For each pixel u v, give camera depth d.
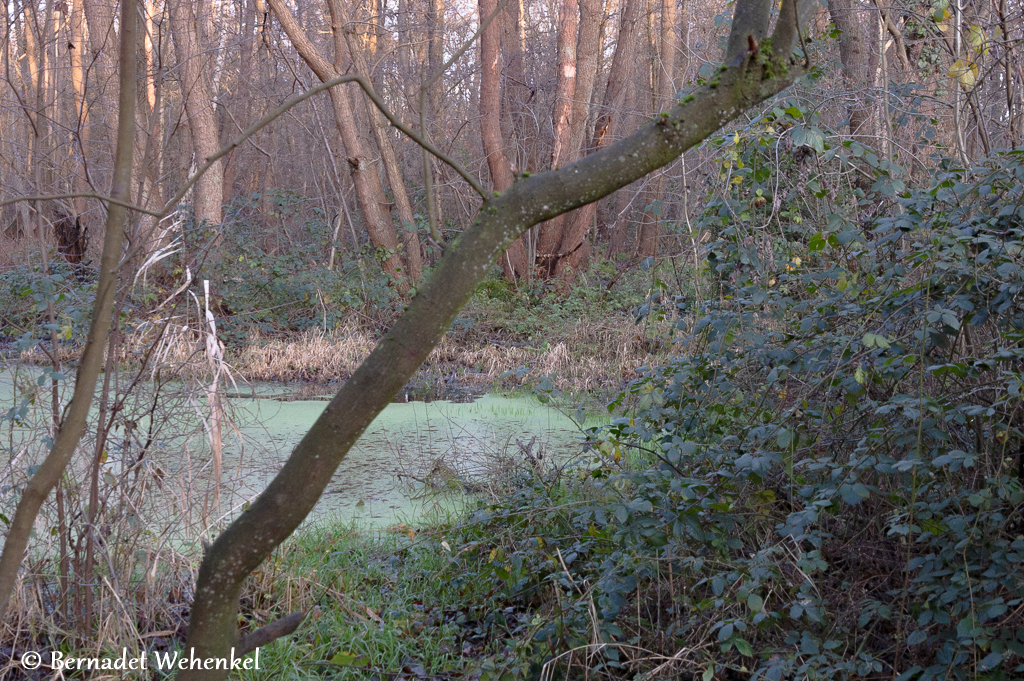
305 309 14.56
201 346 3.91
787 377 3.79
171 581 4.00
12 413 3.67
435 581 4.51
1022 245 2.93
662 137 1.52
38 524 4.04
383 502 6.05
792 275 3.96
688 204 5.16
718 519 3.34
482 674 3.45
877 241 3.66
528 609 4.08
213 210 13.73
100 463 3.73
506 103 18.31
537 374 11.12
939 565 2.74
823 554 3.39
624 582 3.25
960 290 3.11
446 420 9.05
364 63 15.51
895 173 4.11
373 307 15.25
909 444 3.08
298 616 1.59
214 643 1.47
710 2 7.21
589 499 4.69
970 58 4.25
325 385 11.47
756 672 2.85
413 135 1.46
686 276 4.66
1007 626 2.66
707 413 3.80
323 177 19.41
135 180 4.91
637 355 11.17
